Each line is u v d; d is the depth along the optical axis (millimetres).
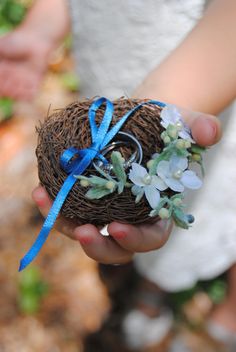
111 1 646
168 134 412
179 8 626
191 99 472
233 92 481
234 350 847
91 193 404
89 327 830
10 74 753
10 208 936
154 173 409
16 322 813
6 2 1187
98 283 875
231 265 807
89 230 424
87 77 725
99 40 679
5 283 845
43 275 864
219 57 477
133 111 427
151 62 665
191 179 410
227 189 688
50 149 427
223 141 653
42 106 1084
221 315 858
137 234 422
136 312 841
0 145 1021
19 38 742
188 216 429
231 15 483
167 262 754
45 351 793
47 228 409
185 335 853
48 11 761
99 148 414
